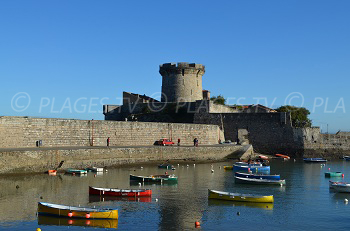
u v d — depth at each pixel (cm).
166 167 5544
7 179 4109
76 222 2594
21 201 3122
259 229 2555
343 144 8388
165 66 9844
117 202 3173
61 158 4822
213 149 6844
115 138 6306
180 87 9719
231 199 3319
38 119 5338
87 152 5131
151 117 9081
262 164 6122
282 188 4025
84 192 3519
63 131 5628
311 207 3156
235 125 8331
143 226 2545
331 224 2684
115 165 5462
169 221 2670
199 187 3938
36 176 4344
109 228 2492
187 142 7450
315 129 8262
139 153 5844
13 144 5050
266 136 8125
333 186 3866
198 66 9881
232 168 5547
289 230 2545
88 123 5947
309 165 6519
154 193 3578
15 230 2412
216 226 2595
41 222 2575
